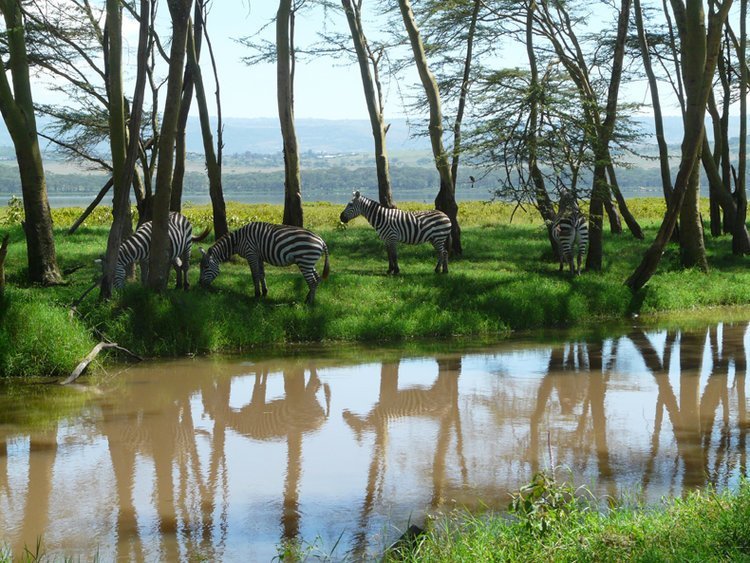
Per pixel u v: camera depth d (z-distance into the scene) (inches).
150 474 291.6
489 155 724.0
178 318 502.3
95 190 7834.6
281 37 718.5
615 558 191.8
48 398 396.2
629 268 761.6
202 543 232.5
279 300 568.7
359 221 1205.1
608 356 484.1
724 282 721.0
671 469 287.4
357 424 354.9
